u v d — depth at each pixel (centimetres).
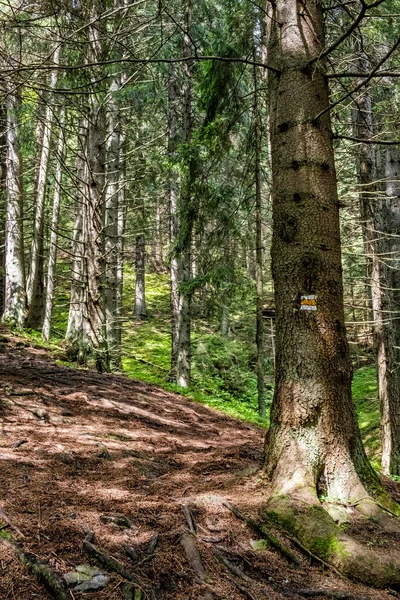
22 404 518
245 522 301
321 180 381
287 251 378
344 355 369
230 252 1067
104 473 365
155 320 2217
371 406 1355
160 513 289
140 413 637
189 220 1038
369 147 902
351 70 791
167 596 215
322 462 347
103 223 941
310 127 384
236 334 1778
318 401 355
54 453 380
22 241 1387
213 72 823
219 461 436
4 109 1245
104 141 909
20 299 1351
